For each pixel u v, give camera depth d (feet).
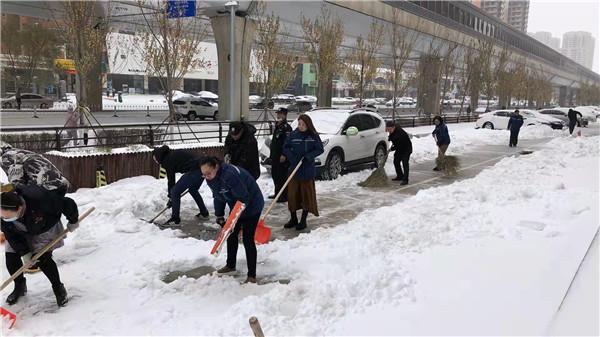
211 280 16.02
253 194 16.01
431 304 13.38
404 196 30.63
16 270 14.47
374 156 39.55
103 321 13.33
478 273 15.38
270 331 12.24
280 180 27.48
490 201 26.02
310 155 22.03
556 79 301.02
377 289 14.52
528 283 14.37
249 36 84.07
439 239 19.27
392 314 12.94
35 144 40.60
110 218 22.63
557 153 47.78
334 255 18.25
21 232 13.93
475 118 130.72
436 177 37.93
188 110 94.94
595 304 12.74
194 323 13.21
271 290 15.16
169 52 58.23
